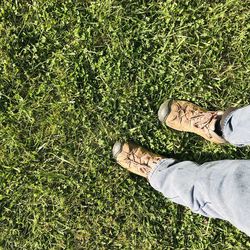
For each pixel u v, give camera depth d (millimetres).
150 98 1112
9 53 1088
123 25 1095
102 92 1104
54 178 1108
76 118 1106
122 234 1121
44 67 1099
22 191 1110
